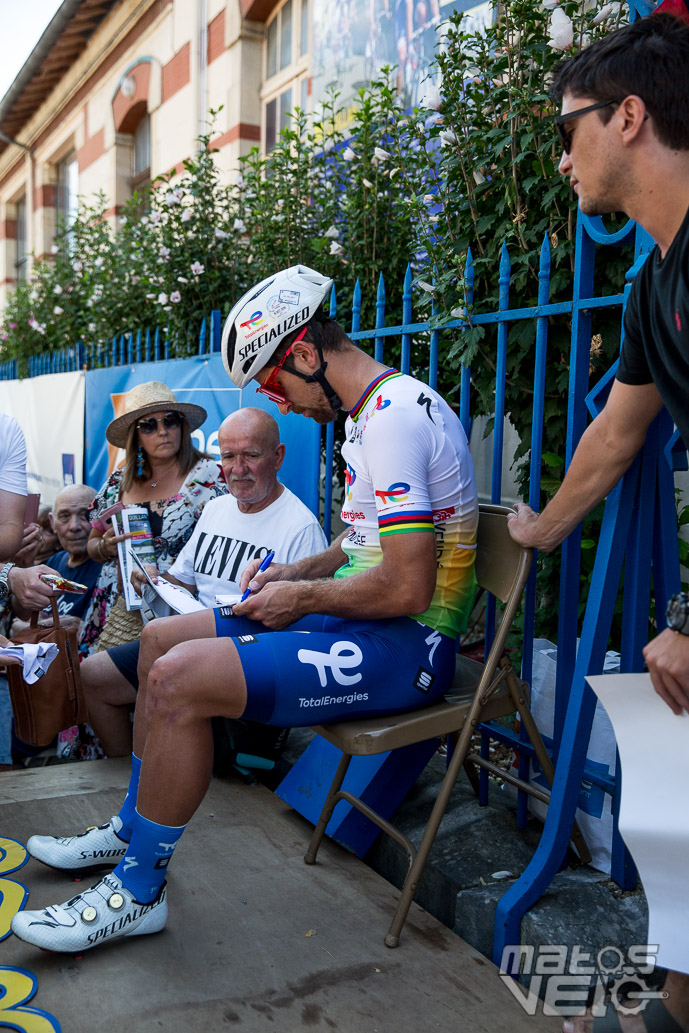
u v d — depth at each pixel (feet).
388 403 6.64
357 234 14.05
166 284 17.93
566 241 8.96
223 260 17.94
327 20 20.43
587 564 9.34
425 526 6.46
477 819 8.16
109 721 10.70
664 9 6.08
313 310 6.92
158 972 6.32
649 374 5.73
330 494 11.86
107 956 6.49
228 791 9.67
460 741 6.81
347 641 6.68
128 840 7.59
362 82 18.97
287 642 6.48
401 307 13.25
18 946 6.59
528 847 7.68
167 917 7.06
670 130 4.79
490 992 6.23
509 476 13.76
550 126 9.08
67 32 35.94
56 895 7.29
